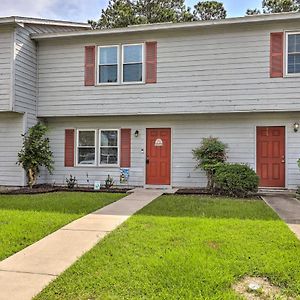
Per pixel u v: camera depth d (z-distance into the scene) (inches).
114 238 228.7
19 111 505.4
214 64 490.0
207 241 218.2
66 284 157.9
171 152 530.3
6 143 526.0
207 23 479.5
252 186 426.9
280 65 470.3
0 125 528.4
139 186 538.9
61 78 545.3
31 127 522.3
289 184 487.2
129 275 165.6
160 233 237.9
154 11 1168.8
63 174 566.6
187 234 234.7
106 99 529.0
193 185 520.7
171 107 503.8
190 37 499.2
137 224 266.2
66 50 544.4
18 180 522.0
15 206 350.9
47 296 146.4
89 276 166.2
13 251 207.0
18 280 163.9
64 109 542.9
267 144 499.2
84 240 228.7
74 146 563.8
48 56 550.3
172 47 506.0
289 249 203.3
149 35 514.0
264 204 367.9
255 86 476.4
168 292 146.9
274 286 155.6
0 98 496.1
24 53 519.8
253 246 207.8
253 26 476.7
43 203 368.2
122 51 525.0
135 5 1200.2
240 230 245.3
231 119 508.7
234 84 482.9
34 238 232.5
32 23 519.8
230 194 434.6
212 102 489.4
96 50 534.3
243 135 504.4
